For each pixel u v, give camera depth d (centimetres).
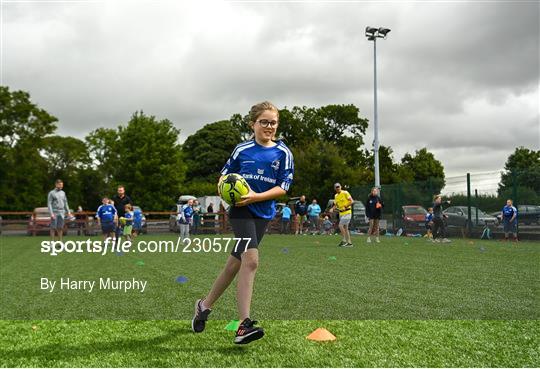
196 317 425
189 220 1897
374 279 770
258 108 421
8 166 4531
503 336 408
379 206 1805
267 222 421
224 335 418
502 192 2091
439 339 398
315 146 4897
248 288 388
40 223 2864
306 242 1878
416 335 411
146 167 4509
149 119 4669
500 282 734
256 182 418
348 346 377
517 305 546
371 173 5756
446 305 547
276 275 823
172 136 4675
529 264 989
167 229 3198
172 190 4625
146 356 357
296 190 4791
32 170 4675
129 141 4591
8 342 405
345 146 6400
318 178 4788
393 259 1112
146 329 445
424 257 1166
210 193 5825
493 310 518
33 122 4550
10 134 4503
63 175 5628
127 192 4556
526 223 1958
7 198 4562
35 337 420
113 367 333
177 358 350
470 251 1364
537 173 1941
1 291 696
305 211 2745
